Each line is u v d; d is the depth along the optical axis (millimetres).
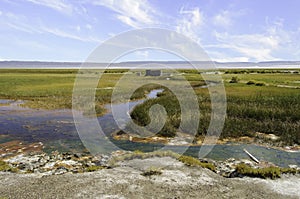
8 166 8898
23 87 33938
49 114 18906
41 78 50688
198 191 6922
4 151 10867
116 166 8906
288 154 10492
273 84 38344
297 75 66062
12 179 7648
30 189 6902
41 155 10312
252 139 12352
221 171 8672
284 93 24984
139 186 7168
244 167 8516
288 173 8281
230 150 10961
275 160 9836
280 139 12117
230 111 16453
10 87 33906
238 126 13711
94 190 6867
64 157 10086
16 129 14688
